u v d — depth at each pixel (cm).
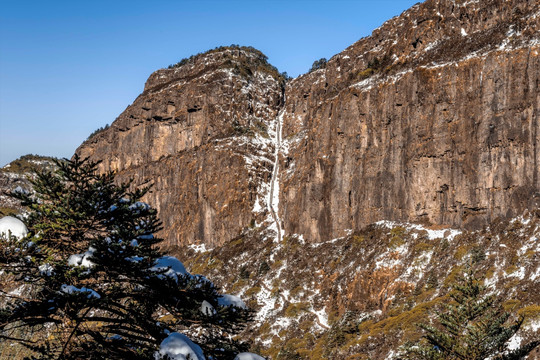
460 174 10188
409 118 11306
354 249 11169
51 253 1848
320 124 13800
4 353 2027
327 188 12850
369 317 9144
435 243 9819
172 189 17350
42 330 1977
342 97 13138
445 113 10669
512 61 9800
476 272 8244
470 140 10150
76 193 1886
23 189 1956
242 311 1908
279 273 12256
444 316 3647
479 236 9344
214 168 16275
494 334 3506
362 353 7494
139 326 1909
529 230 8569
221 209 15525
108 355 1772
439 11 12369
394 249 10144
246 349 1931
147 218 2000
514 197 9294
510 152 9531
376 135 12031
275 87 19462
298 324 9919
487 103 10012
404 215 11044
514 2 10925
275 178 16000
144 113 19438
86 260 1823
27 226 1873
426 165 10769
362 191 11994
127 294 1939
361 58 14900
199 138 17638
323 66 19912
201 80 18575
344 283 10394
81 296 1683
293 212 13812
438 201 10525
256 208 15188
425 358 3659
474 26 11506
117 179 19038
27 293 1952
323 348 8294
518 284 7188
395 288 9262
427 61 11538
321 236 12725
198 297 1914
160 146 18700
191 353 1522
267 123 18138
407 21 13550
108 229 1936
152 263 1866
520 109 9531
